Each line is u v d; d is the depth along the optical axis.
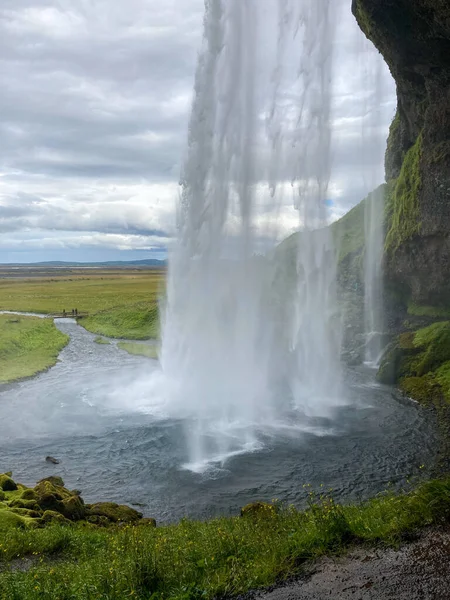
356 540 10.42
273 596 8.67
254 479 19.84
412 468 20.55
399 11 32.84
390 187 52.50
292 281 41.19
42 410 29.36
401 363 34.91
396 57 37.16
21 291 111.19
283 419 26.95
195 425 26.28
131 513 16.56
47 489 16.81
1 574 10.36
